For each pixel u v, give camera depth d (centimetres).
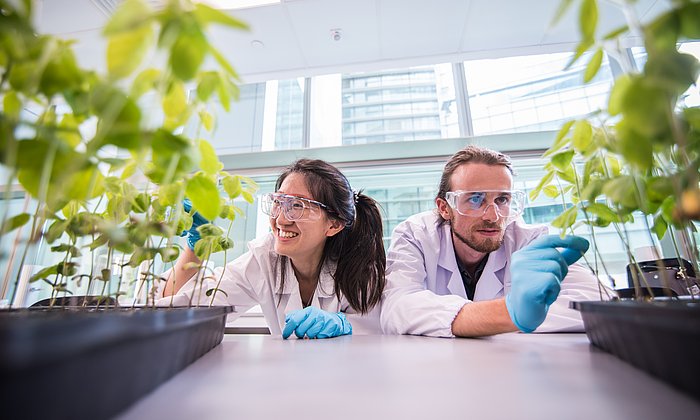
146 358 31
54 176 30
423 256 138
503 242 137
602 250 194
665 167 45
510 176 126
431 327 86
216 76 40
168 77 31
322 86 291
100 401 24
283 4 163
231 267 133
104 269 59
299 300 130
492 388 33
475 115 251
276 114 280
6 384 17
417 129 279
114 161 36
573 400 29
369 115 288
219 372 40
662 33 31
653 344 34
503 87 254
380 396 31
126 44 27
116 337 23
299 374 39
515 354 51
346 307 135
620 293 75
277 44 187
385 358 49
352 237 131
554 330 91
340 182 125
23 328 17
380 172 258
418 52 195
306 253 125
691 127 40
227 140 275
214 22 27
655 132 29
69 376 21
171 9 26
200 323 47
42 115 36
